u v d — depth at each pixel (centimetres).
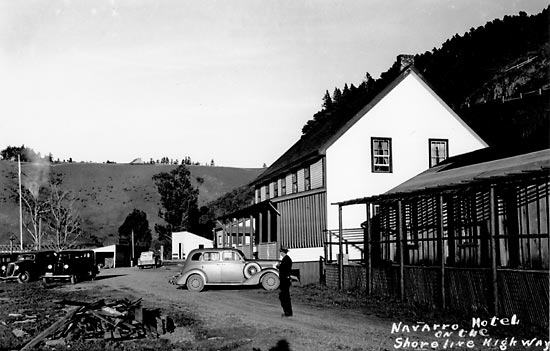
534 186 1611
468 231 1945
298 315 1623
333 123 3659
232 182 16075
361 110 3147
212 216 8988
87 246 7044
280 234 3691
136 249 7744
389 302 1859
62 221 6406
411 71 3212
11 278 3191
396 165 3156
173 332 1354
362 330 1340
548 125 2188
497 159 2161
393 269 1967
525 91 6794
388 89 3188
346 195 3088
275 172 3875
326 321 1497
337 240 3036
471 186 1521
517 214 1683
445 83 9181
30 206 6222
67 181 14562
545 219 1559
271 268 2525
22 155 14375
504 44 8219
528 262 1630
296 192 3509
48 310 1806
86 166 15862
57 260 3231
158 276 4009
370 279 2108
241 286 2716
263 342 1203
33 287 2867
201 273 2520
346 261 2567
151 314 1395
